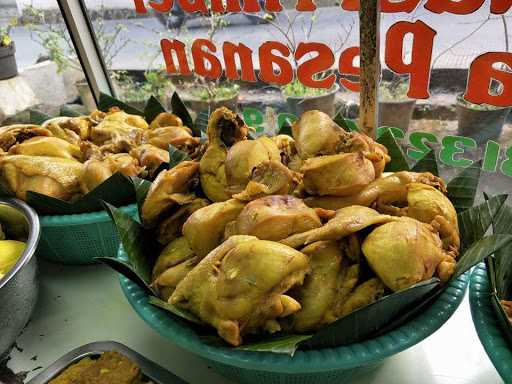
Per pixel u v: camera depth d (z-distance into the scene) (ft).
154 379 1.69
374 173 1.81
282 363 1.37
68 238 2.34
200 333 1.51
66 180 2.44
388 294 1.50
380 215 1.57
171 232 1.97
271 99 3.53
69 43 3.91
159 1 3.36
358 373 1.66
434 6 2.30
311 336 1.39
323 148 1.86
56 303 2.29
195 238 1.66
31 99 4.04
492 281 1.45
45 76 4.10
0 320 1.74
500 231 1.66
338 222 1.52
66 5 3.26
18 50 4.00
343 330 1.39
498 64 2.38
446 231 1.63
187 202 1.95
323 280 1.52
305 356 1.38
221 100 3.76
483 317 1.43
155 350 1.97
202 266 1.51
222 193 1.93
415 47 2.42
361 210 1.59
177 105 3.06
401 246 1.43
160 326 1.54
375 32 1.97
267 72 3.02
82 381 1.66
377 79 2.10
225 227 1.65
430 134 2.72
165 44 3.43
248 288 1.38
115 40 3.83
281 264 1.39
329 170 1.71
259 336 1.50
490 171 2.68
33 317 2.21
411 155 2.86
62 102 4.25
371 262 1.48
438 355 1.85
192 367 1.88
